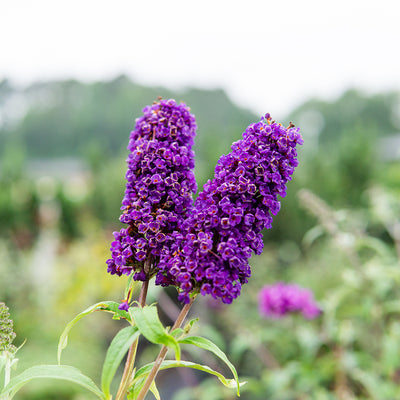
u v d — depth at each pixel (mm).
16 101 81938
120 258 1802
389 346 4164
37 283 10031
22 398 6000
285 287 5555
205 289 1612
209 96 77625
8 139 76562
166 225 1791
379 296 4480
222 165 1760
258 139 1746
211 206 1665
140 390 1834
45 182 26141
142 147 1870
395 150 33500
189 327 1709
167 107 1961
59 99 80562
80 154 76750
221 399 4949
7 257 10469
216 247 1692
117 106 78062
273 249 12602
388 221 5363
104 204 18328
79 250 12555
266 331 5508
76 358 7090
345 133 16344
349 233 4816
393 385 4434
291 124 1817
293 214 12859
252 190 1672
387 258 4773
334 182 14422
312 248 11984
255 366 6988
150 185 1819
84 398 6137
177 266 1672
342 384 4562
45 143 77562
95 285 10180
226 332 7504
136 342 1822
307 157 16750
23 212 17094
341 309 5898
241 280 1729
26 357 6754
